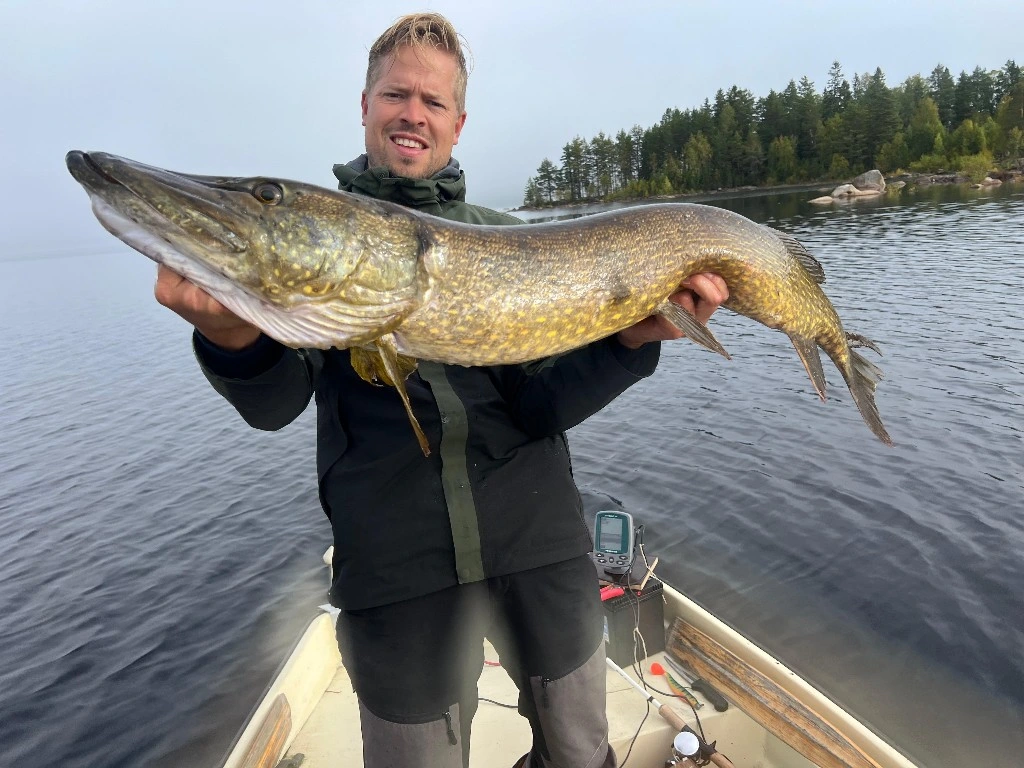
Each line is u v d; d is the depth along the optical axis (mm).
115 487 11609
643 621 4133
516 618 2254
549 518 2262
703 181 97375
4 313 49688
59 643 7258
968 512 7488
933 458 8898
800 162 94188
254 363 2000
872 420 3469
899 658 5539
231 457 12609
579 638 2271
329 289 2096
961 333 14430
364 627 2129
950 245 27328
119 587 8297
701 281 2572
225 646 6941
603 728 2377
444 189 2670
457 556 2109
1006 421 9773
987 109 96500
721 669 3895
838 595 6379
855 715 5027
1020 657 5391
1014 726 4797
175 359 23234
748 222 2809
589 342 2422
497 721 3820
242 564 8562
